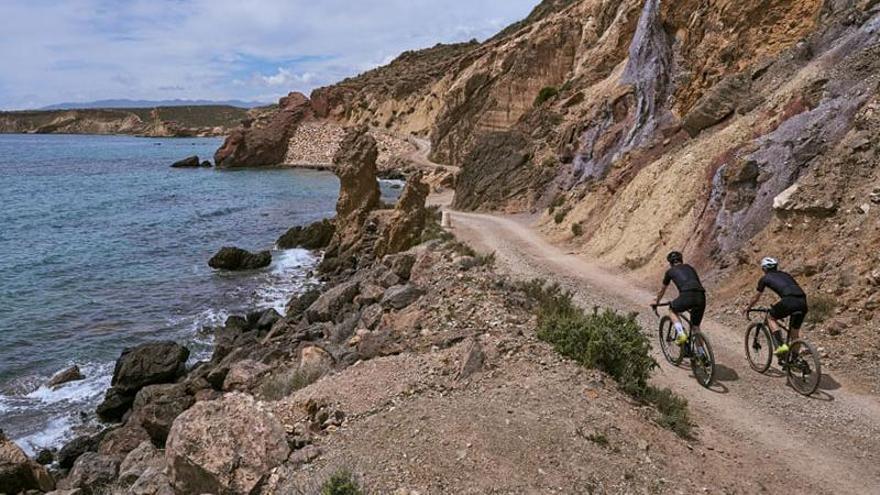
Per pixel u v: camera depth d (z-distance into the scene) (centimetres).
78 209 5628
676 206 2077
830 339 1158
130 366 1798
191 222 5003
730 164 1823
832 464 783
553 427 755
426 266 1777
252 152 11794
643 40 3844
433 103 11462
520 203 4309
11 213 5331
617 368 955
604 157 3519
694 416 916
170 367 1825
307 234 4003
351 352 1209
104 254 3747
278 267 3422
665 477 693
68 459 1434
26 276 3186
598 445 734
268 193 7200
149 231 4556
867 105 1509
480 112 8162
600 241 2483
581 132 4088
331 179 9131
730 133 2089
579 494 636
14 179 8350
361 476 650
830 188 1438
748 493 696
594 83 5556
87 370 1978
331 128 12356
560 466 681
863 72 1666
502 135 4922
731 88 2409
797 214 1481
